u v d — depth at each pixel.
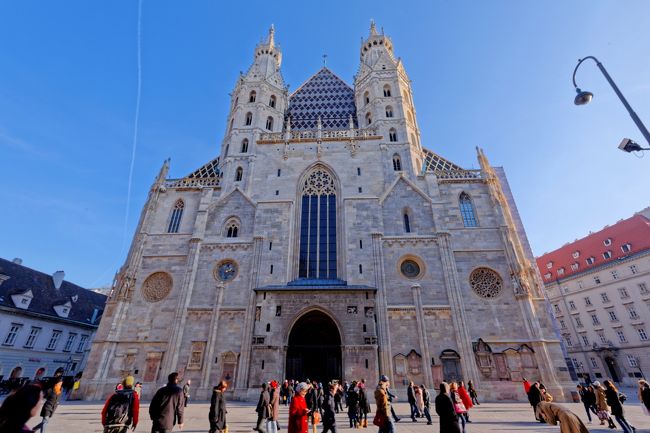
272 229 39.97
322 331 38.59
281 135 49.94
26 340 48.66
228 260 38.59
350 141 47.38
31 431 4.80
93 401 30.53
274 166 46.06
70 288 62.53
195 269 38.09
